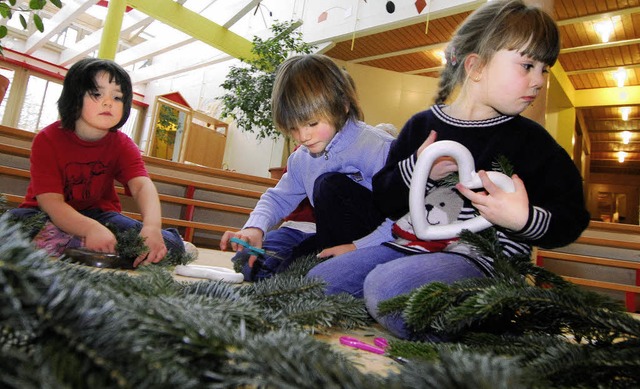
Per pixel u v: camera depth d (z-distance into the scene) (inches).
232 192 110.6
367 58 238.7
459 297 21.6
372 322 33.1
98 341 9.0
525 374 12.0
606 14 166.6
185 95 349.1
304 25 233.5
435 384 9.0
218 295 20.8
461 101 37.7
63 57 343.0
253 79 189.9
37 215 35.0
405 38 211.5
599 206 450.0
